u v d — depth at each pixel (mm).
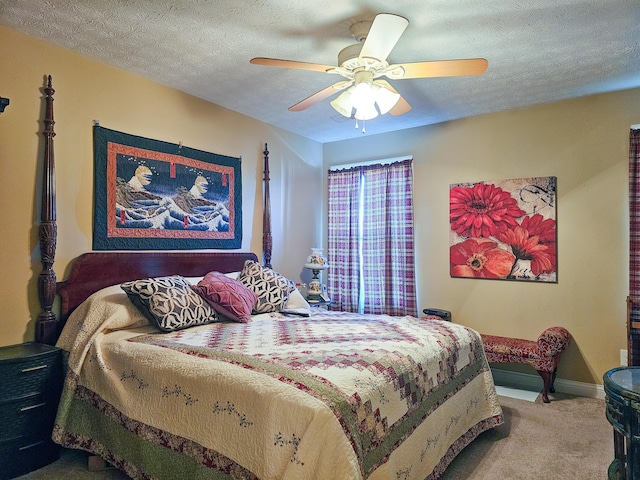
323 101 3645
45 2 2129
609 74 3020
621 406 1497
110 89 2924
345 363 1838
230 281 3057
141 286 2576
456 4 2111
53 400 2330
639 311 3152
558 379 3594
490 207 3938
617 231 3361
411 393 1954
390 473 1695
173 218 3322
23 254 2473
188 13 2236
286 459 1454
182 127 3408
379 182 4578
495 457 2414
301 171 4742
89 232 2807
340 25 2344
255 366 1787
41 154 2545
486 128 3980
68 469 2250
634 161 3254
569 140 3566
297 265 4676
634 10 2166
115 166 2943
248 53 2717
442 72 2223
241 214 3936
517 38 2469
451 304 4156
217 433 1668
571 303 3551
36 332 2508
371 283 4617
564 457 2412
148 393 1958
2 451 2117
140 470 1917
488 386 2744
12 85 2430
